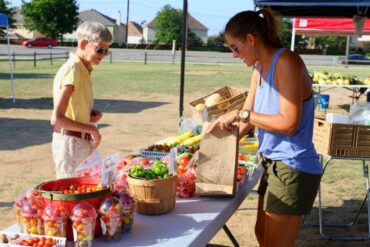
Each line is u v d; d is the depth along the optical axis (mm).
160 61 33094
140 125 10000
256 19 2475
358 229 4723
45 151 7461
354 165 7195
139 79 19812
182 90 4969
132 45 59406
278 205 2557
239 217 5043
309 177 2529
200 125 4242
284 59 2395
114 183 2418
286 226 2592
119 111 11852
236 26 2463
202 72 23891
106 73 22391
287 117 2369
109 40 3070
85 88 3129
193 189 2740
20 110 11633
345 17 6504
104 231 2078
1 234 2035
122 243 2090
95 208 2113
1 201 5156
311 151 2555
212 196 2729
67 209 2047
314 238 4508
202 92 15898
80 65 3062
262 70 2539
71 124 3035
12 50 41531
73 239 2053
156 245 2066
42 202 2109
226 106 4262
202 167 2740
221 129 2697
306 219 4980
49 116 10852
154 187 2393
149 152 3623
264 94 2508
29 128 9383
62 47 50500
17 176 6098
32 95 14266
